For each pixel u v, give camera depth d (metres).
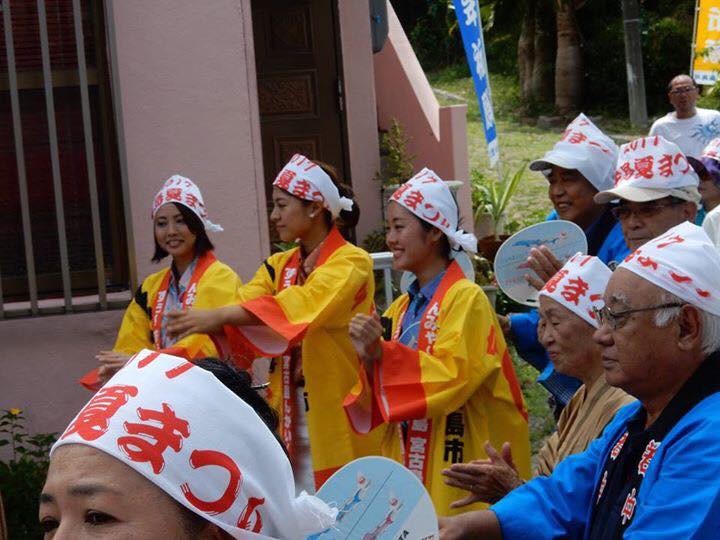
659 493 2.42
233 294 5.18
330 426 5.13
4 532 4.57
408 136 9.70
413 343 4.41
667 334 2.56
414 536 2.99
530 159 15.30
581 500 2.79
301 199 5.18
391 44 9.84
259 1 9.15
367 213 9.24
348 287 5.06
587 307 3.37
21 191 5.96
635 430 2.65
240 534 1.52
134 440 1.48
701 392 2.54
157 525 1.47
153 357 1.57
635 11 18.16
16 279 6.22
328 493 3.04
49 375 6.03
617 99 19.34
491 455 3.29
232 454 1.53
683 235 2.64
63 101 6.18
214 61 6.25
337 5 9.12
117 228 6.25
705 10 12.42
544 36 19.59
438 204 4.38
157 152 6.23
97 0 6.19
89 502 1.45
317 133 9.20
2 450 5.98
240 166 6.30
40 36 5.97
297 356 5.31
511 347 7.92
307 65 9.19
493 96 20.56
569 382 4.12
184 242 5.21
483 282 7.82
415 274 4.50
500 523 2.82
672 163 4.09
